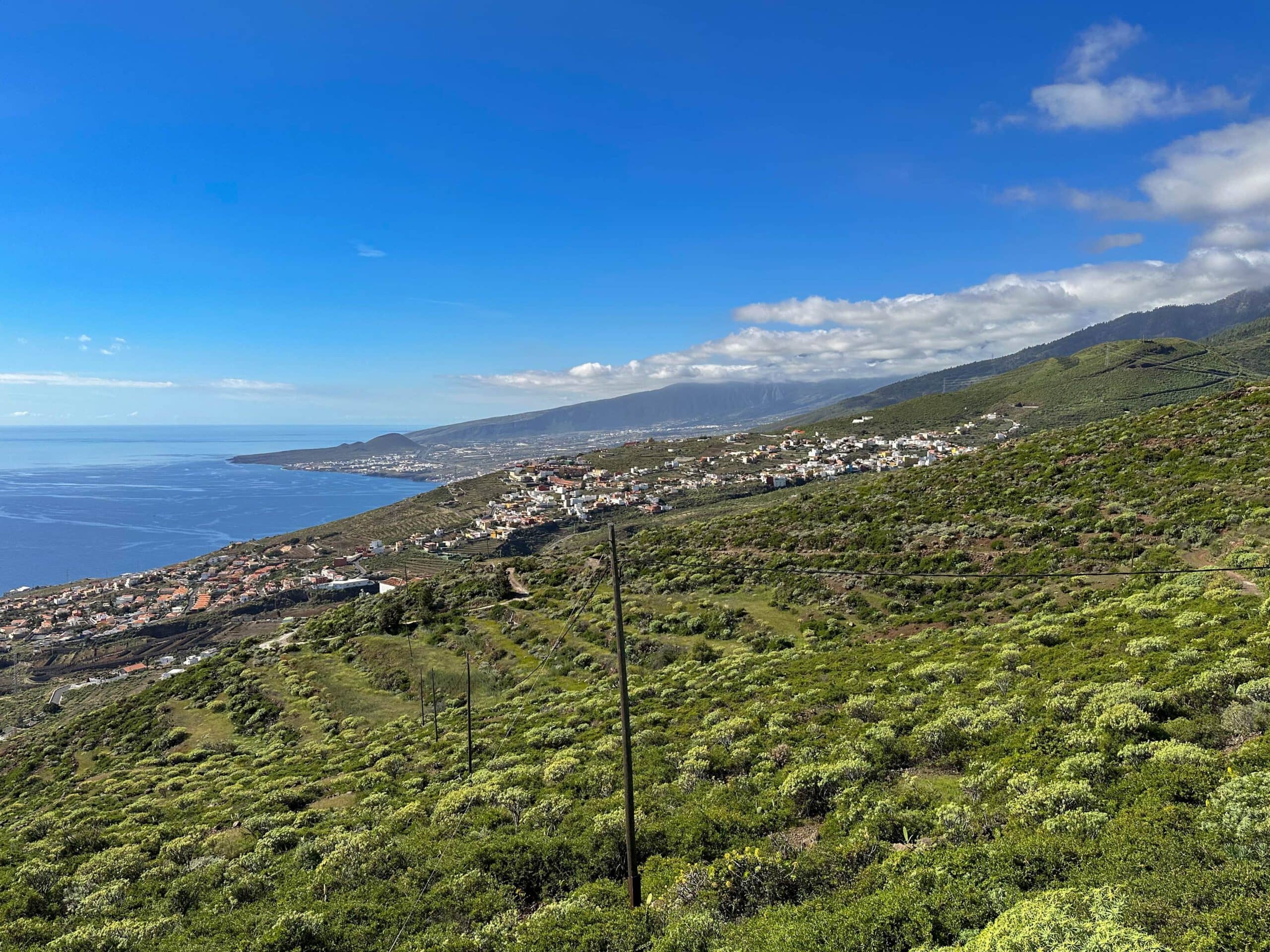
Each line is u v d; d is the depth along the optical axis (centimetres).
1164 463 4856
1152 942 778
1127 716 1608
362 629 7394
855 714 2350
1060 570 3834
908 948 1002
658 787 2044
